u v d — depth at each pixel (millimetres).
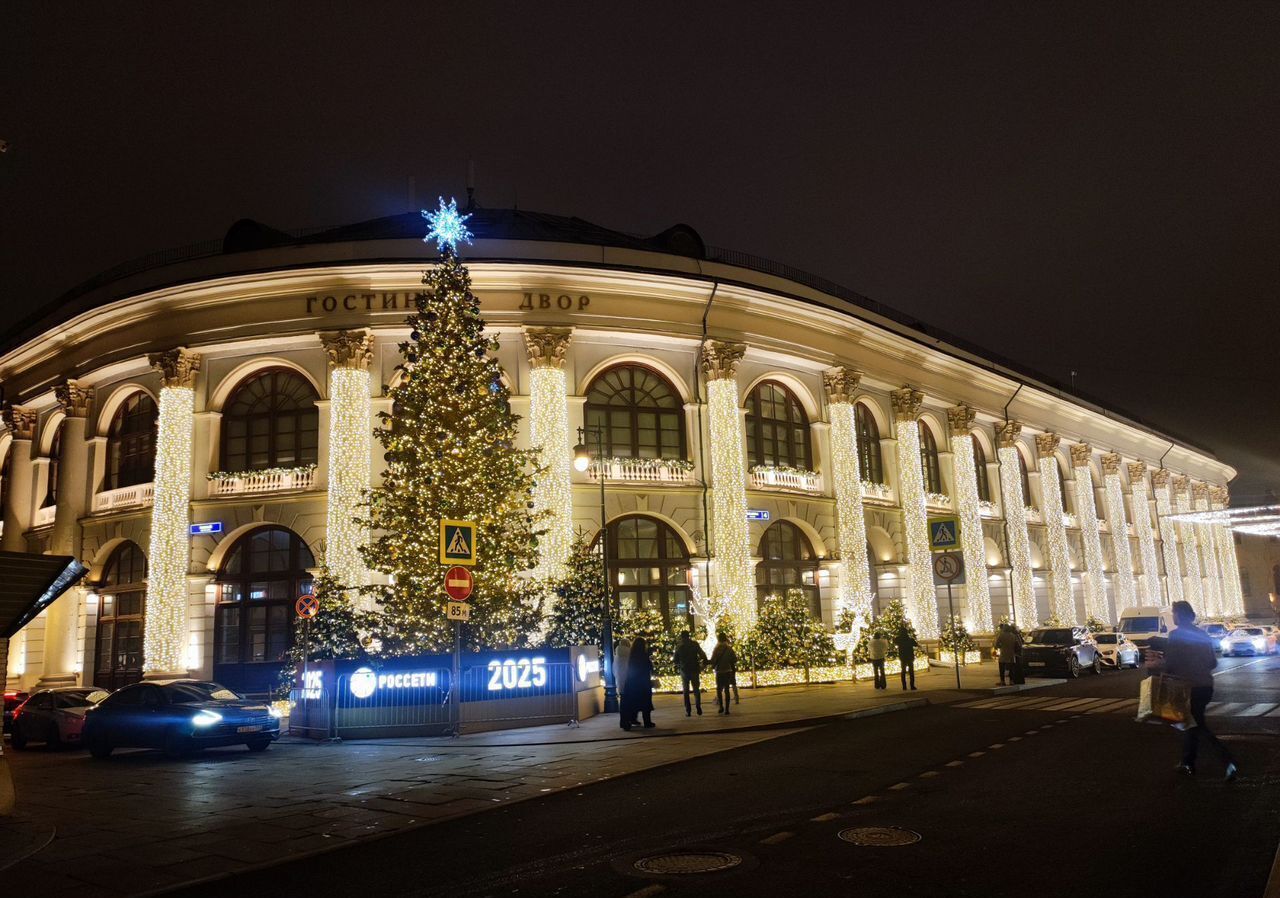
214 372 28797
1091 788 9945
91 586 30406
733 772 12156
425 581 20203
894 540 35844
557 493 27000
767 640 27391
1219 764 11094
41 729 21172
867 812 9172
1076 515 50062
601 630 22469
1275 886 6238
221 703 17750
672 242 32219
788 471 31641
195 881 7762
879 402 36500
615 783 11781
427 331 21609
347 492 26344
